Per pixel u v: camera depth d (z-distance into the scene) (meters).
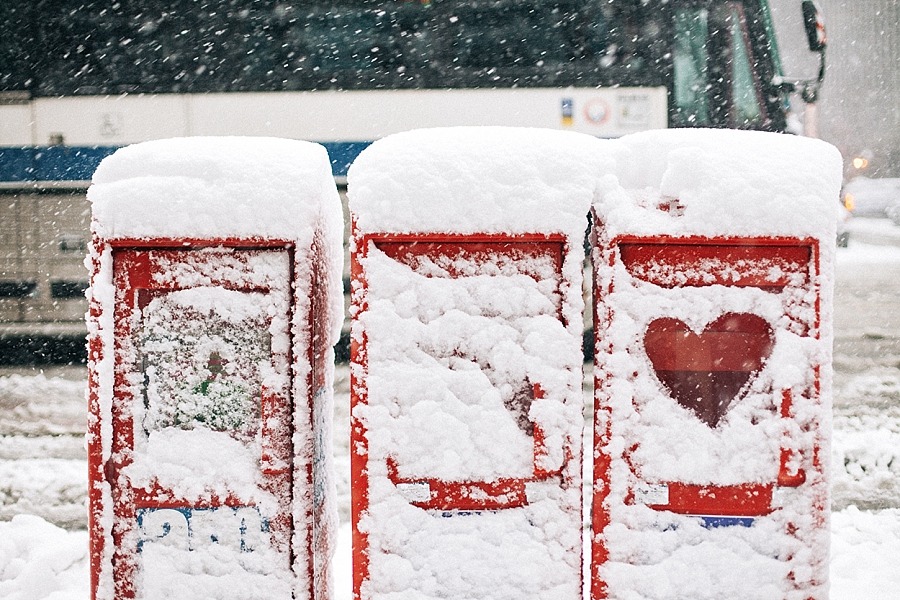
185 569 3.38
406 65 8.16
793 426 3.24
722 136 3.36
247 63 8.17
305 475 3.37
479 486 3.26
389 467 3.25
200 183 3.34
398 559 3.26
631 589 3.26
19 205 8.34
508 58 8.16
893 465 6.30
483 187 3.24
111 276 3.34
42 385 8.28
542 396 3.23
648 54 8.19
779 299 3.25
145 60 8.19
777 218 3.22
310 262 3.34
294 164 3.41
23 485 6.12
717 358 3.29
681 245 3.25
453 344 3.26
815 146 3.36
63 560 4.59
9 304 8.51
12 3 8.16
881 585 4.44
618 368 3.26
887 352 9.10
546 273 3.25
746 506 3.26
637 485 3.27
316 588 3.48
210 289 3.35
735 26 8.27
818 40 8.36
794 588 3.25
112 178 3.36
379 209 3.23
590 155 3.31
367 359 3.25
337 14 8.19
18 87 8.21
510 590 3.27
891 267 13.59
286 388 3.36
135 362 3.36
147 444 3.37
